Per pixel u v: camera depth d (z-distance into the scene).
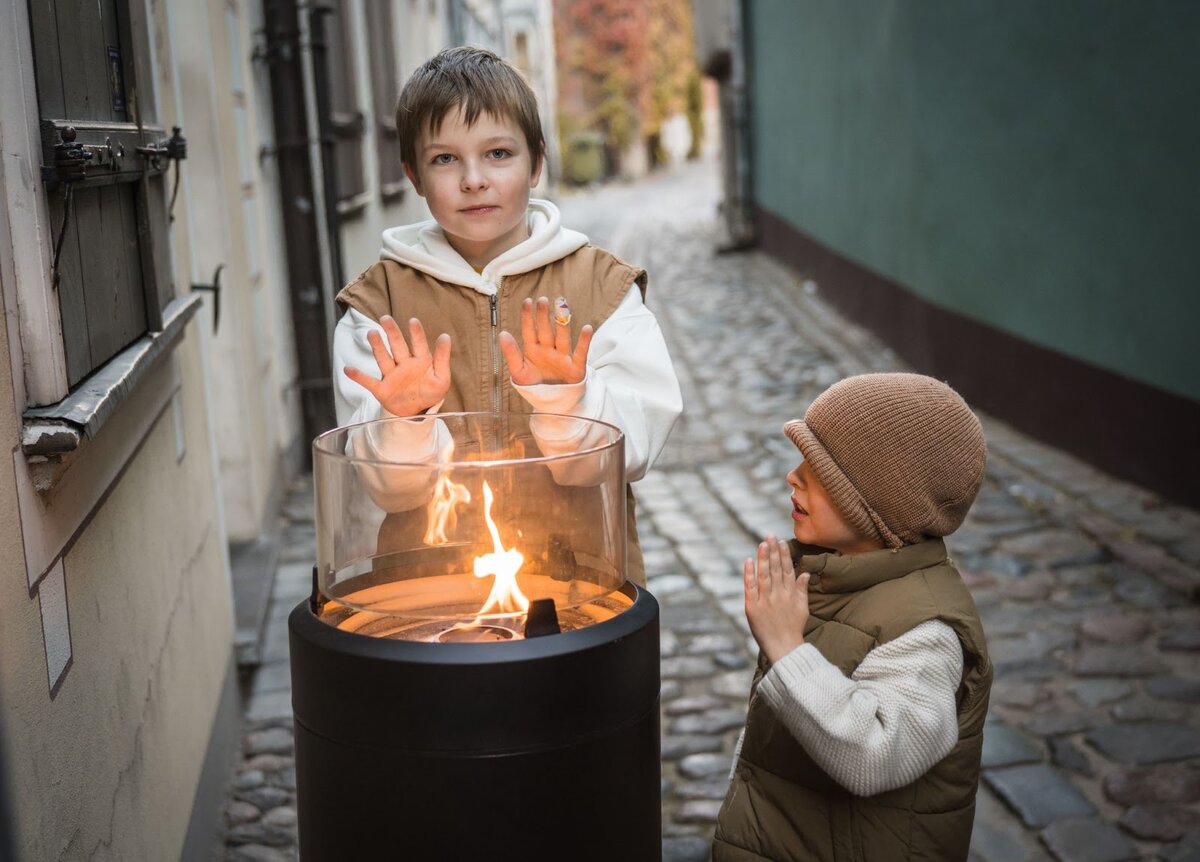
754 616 1.66
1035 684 3.69
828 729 1.57
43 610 1.58
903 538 1.72
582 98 35.09
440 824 1.27
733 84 14.95
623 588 1.50
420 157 1.74
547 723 1.27
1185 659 3.81
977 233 6.90
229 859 2.93
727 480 6.06
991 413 6.81
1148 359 5.18
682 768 3.35
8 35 1.54
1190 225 4.79
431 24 12.27
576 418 1.51
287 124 5.91
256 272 5.28
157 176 2.57
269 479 5.21
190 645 2.79
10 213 1.56
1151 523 4.87
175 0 4.29
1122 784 3.14
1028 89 6.14
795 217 12.63
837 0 10.24
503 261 1.80
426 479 1.34
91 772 1.78
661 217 20.95
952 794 1.69
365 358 1.78
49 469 1.58
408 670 1.25
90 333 1.88
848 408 1.72
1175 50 4.79
